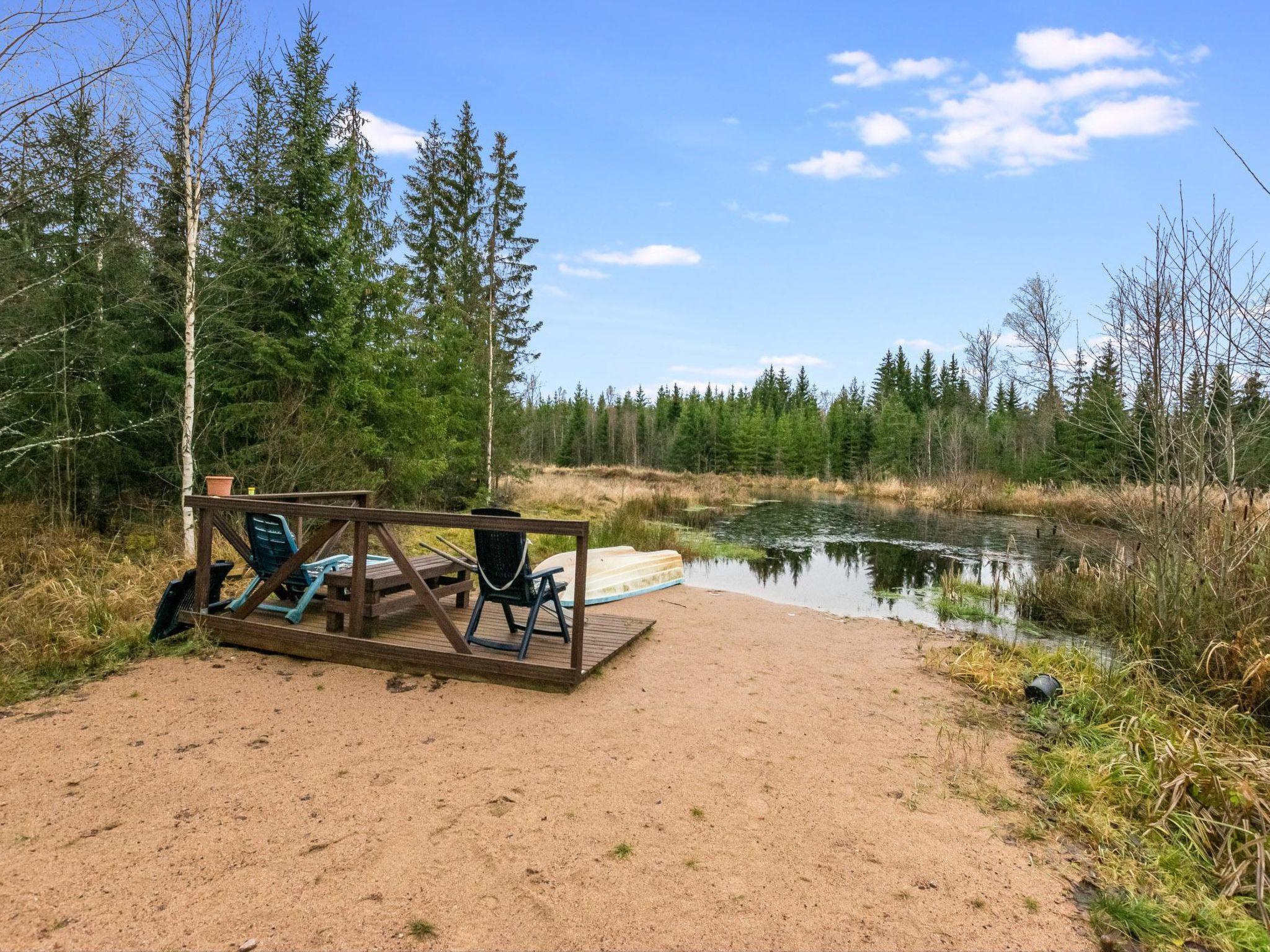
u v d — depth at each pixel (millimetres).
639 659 5586
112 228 8617
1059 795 3477
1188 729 4219
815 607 8781
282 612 5621
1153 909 2594
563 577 7980
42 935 2219
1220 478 6066
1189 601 5750
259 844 2768
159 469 9711
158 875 2551
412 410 13016
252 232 9695
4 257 7410
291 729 3918
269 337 9742
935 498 28391
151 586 6672
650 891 2564
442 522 4621
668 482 38219
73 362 8953
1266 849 2975
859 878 2707
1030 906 2584
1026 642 6988
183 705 4250
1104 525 9023
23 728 3865
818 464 47781
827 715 4531
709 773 3572
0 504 8711
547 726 4066
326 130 10688
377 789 3254
